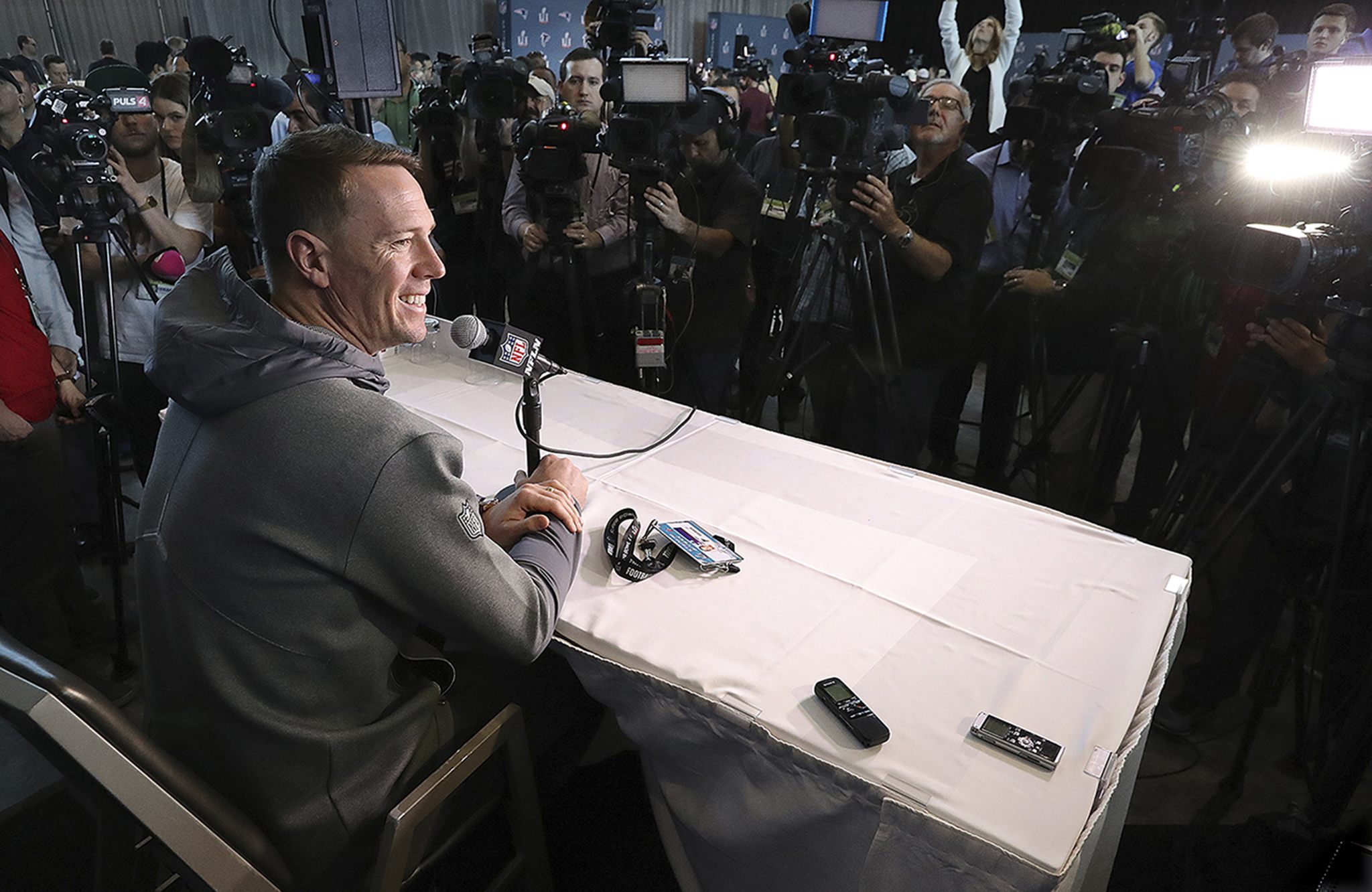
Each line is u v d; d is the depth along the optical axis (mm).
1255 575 1694
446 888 1239
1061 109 2248
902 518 1349
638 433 1663
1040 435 2613
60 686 715
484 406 1766
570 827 1547
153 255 2176
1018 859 711
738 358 3209
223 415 844
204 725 900
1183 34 2219
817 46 2223
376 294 932
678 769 996
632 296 2385
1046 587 1151
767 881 962
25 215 1851
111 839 762
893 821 782
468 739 1083
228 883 781
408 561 843
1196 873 1431
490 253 3012
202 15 6793
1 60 4477
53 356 1899
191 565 841
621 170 2273
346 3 2102
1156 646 1009
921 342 2520
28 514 1808
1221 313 2115
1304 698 1832
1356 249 1408
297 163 862
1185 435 2396
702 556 1159
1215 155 1889
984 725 862
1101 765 821
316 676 879
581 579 1158
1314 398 1561
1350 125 1362
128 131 2164
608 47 2297
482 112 2650
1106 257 2299
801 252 2490
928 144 2350
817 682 927
